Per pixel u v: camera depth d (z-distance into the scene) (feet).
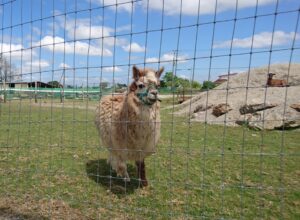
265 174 22.18
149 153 18.97
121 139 18.74
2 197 17.26
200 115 55.72
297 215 15.65
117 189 18.65
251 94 59.52
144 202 16.80
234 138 37.52
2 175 21.21
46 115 54.60
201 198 17.44
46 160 25.43
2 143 32.48
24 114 54.65
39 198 17.13
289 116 45.60
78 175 21.21
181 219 14.73
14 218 14.82
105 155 27.27
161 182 18.61
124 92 19.86
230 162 25.31
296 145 33.63
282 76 78.69
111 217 14.90
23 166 23.56
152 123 18.06
